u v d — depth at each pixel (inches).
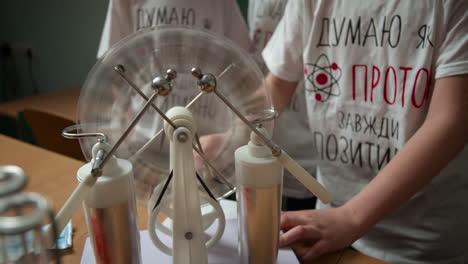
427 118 21.8
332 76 28.0
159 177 16.4
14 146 29.4
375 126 26.6
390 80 25.2
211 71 15.4
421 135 20.8
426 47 22.9
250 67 15.6
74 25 75.1
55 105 55.2
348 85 27.2
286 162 13.9
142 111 12.9
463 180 25.5
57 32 77.7
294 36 28.9
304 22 28.0
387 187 19.8
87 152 15.0
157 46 14.6
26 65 83.7
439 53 22.7
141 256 16.7
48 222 10.8
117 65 14.5
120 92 15.0
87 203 13.0
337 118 28.5
